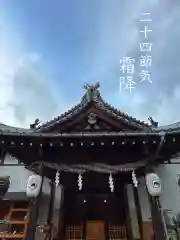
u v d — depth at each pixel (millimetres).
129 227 10883
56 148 9453
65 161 9461
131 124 9891
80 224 11266
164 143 9102
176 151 9586
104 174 9656
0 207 11883
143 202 11398
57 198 11727
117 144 9195
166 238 8312
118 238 10914
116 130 10117
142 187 11891
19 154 9703
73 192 11984
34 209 8844
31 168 9844
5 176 12648
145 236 10391
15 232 10789
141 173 9516
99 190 11617
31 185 8938
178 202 11617
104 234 11000
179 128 9133
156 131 9109
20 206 11852
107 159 9516
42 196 11898
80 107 10273
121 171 9227
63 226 11055
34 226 8516
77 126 10125
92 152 9570
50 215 11031
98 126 10211
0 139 9078
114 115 10023
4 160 13820
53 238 10359
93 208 11750
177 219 10789
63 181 10422
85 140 9094
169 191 12008
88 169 9266
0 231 10961
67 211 11609
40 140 9086
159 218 8688
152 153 9414
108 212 11641
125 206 11539
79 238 10859
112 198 12039
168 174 12672
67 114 10680
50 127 9781
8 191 12297
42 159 9500
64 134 9016
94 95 10625
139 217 11000
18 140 9086
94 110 10148
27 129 12055
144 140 9031
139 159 9492
